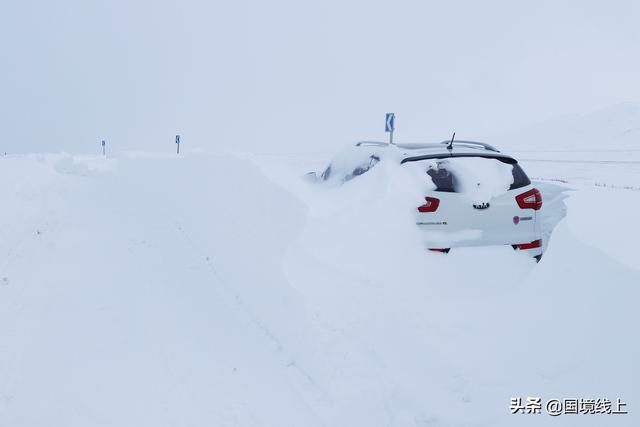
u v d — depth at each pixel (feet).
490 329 13.16
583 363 11.63
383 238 14.35
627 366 10.87
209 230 22.49
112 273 20.70
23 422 11.74
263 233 16.39
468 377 12.02
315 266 13.75
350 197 16.07
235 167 20.24
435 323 13.15
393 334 12.66
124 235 26.22
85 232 26.68
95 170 52.08
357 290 13.16
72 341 15.16
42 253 23.22
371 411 11.27
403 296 13.46
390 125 34.63
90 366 13.89
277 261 14.92
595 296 12.64
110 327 16.05
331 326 12.71
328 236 14.14
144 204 34.65
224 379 13.26
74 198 36.04
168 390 12.84
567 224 16.63
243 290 17.84
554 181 52.60
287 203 15.34
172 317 16.80
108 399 12.51
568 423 10.51
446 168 16.11
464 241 15.16
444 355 12.43
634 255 13.26
